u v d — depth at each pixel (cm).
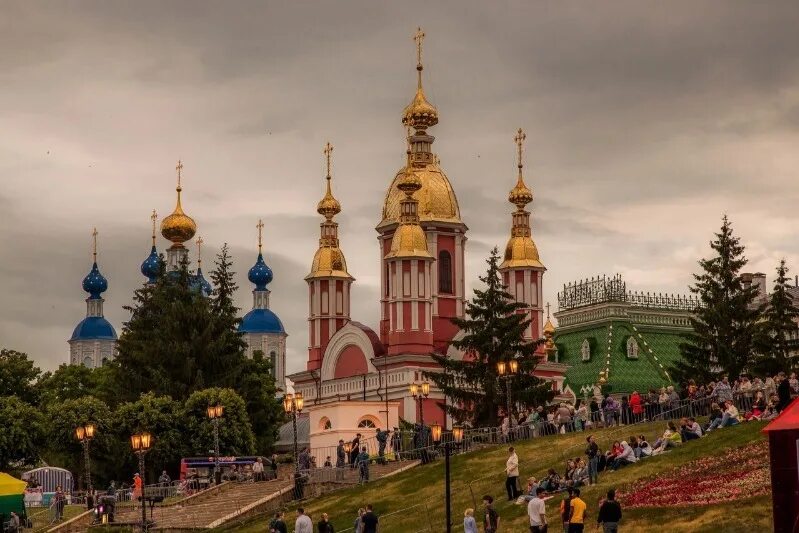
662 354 18075
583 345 18212
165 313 15175
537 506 7044
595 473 7950
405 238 14862
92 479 13875
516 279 15812
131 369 14962
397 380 14512
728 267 13612
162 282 15550
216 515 9806
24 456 13425
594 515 7419
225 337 15000
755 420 8250
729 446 7888
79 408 13250
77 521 10319
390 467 10056
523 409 12950
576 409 10625
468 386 13538
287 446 16288
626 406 9750
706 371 13438
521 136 16325
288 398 10194
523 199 16125
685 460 7894
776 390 8794
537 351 15625
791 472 5691
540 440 9488
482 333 13062
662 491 7456
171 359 14725
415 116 15838
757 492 7056
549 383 13000
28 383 15375
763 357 13100
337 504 9300
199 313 15025
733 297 13588
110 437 13200
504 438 9962
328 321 16038
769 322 13438
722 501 7069
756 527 6569
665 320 18400
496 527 7319
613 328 18075
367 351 15000
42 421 13412
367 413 13725
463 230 15588
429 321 14762
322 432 13675
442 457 9975
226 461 11962
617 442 8469
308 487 9950
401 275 14775
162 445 13112
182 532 9588
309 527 7862
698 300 17562
